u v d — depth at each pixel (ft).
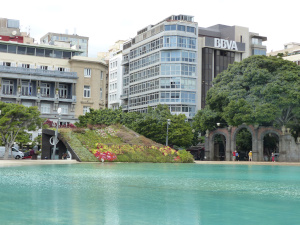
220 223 36.04
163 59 300.61
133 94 340.80
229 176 90.68
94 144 150.61
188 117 295.07
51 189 56.70
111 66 394.11
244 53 336.49
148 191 56.95
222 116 206.80
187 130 236.43
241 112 195.21
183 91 296.10
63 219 36.24
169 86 297.74
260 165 158.51
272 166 149.69
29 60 282.36
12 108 180.14
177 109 295.69
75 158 140.46
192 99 298.97
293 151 203.10
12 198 47.65
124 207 43.09
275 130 208.74
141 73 329.52
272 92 191.93
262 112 189.26
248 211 42.29
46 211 39.78
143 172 95.45
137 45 338.13
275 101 192.44
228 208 43.96
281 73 201.46
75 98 287.07
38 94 275.39
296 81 199.11
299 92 190.60
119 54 380.37
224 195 54.80
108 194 52.70
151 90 310.45
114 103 379.76
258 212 41.81
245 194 56.39
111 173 89.45
